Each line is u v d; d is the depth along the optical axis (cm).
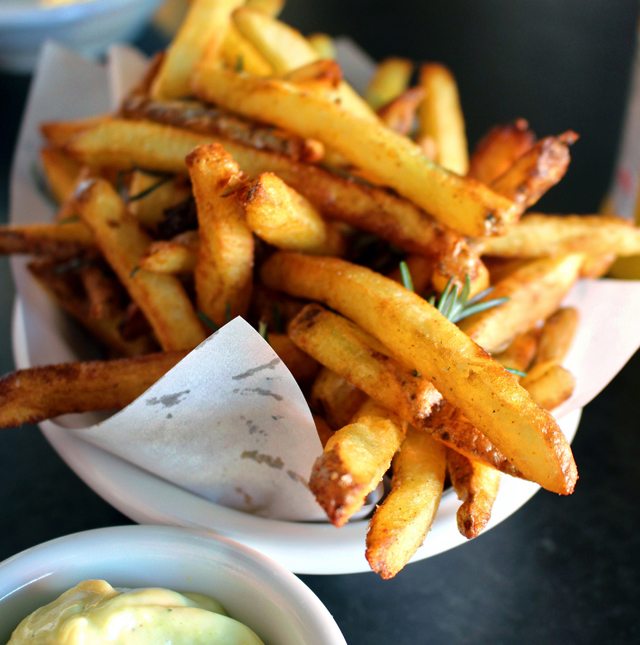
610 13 54
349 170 26
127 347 26
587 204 36
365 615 22
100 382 22
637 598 23
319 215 23
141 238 24
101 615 19
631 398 28
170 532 20
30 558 20
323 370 22
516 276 24
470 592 23
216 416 21
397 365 20
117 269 24
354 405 22
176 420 21
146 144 25
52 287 27
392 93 35
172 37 54
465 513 19
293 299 24
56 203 31
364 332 21
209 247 22
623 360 24
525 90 46
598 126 42
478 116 43
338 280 21
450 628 22
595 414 28
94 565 20
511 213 22
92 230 24
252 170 24
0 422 22
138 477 22
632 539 24
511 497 22
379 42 51
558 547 24
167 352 22
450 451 21
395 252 25
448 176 23
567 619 23
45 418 22
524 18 55
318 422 22
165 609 19
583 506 25
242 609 20
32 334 26
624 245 25
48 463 26
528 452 19
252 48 31
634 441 27
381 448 19
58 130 30
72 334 27
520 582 23
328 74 26
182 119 25
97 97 36
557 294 24
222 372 20
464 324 23
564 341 25
